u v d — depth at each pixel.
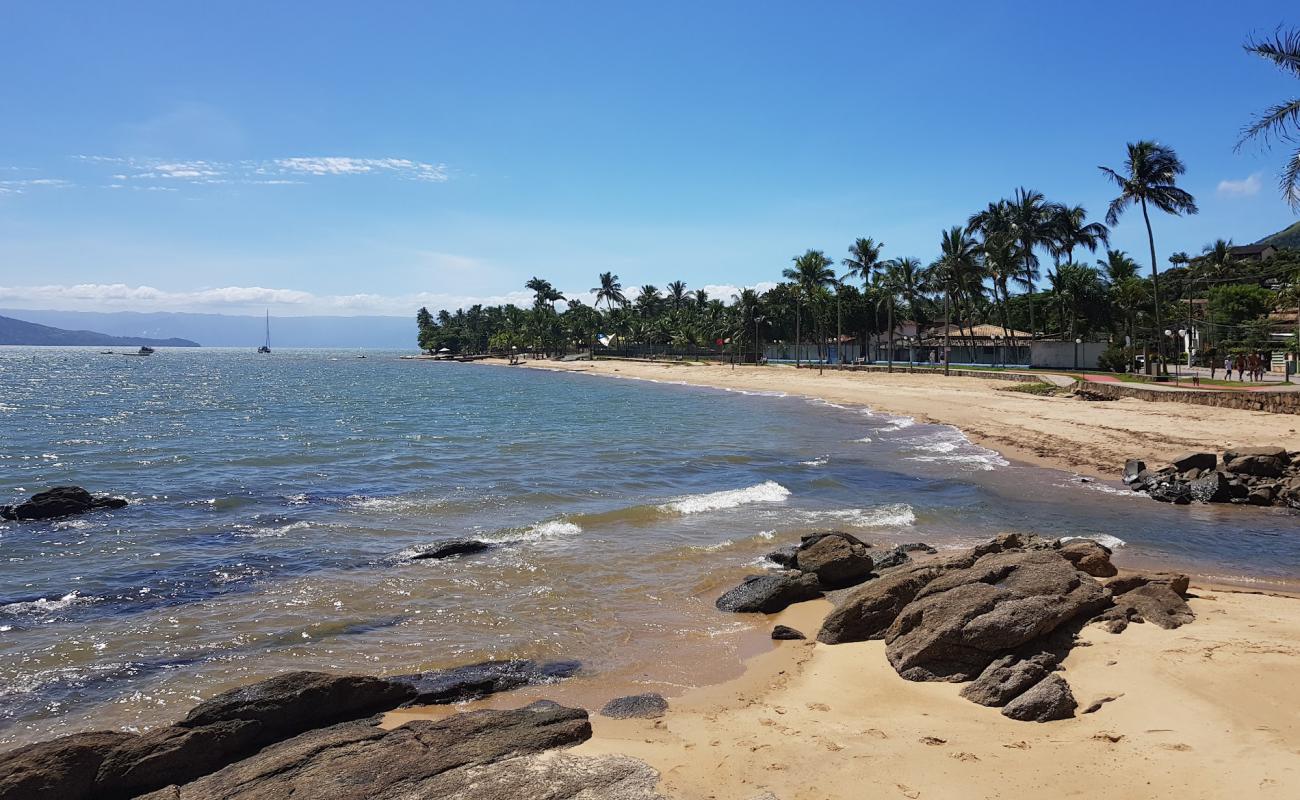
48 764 6.62
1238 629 9.45
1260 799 5.72
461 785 6.38
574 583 13.38
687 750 7.23
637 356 140.88
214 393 71.62
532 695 8.95
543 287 165.75
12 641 10.60
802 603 12.40
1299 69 18.70
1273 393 33.28
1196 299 87.12
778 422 41.91
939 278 69.81
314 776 6.52
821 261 86.75
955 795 6.18
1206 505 20.11
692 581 13.57
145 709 8.59
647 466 26.98
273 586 13.13
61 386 81.06
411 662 9.88
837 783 6.49
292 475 25.36
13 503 20.56
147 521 18.36
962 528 17.66
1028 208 68.31
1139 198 46.75
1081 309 70.56
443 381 95.38
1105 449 27.91
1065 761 6.59
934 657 8.99
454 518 18.83
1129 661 8.47
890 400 50.81
